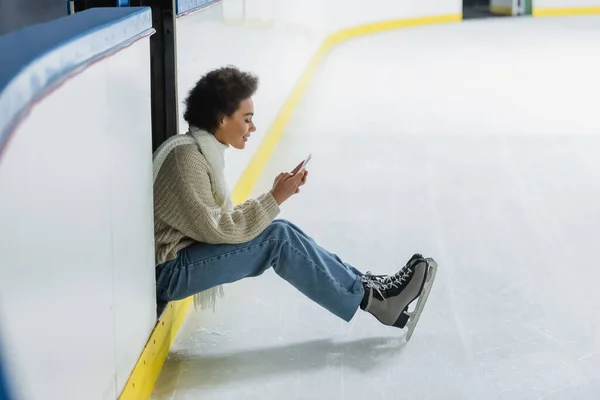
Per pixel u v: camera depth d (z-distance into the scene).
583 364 2.53
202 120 2.39
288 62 6.73
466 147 5.59
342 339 2.71
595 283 3.17
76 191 1.56
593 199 4.31
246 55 4.70
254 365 2.53
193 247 2.45
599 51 10.82
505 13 15.91
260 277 3.27
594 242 3.65
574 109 7.00
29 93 1.27
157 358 2.41
